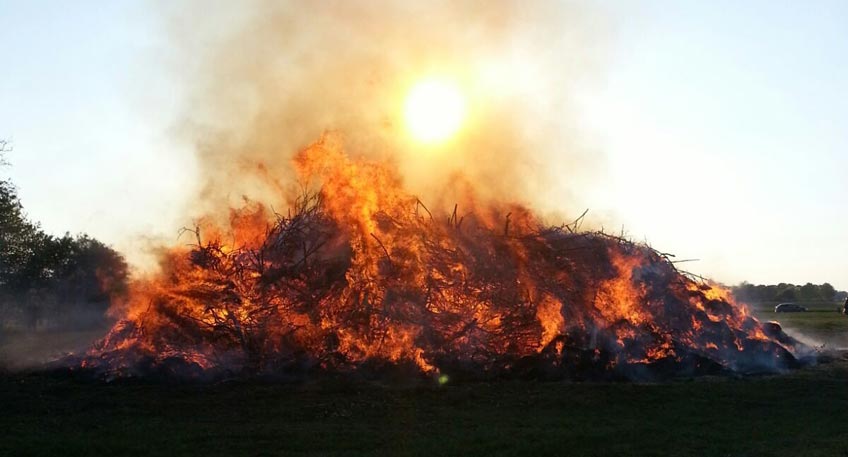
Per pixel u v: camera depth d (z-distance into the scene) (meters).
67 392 15.97
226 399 15.11
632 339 19.28
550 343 18.53
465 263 20.25
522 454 10.95
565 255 21.25
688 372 18.66
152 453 11.01
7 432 12.43
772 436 12.12
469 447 11.23
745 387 16.55
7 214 45.56
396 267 19.75
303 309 19.11
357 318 18.81
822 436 12.15
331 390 15.93
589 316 19.70
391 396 15.35
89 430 12.62
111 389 16.30
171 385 16.83
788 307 63.06
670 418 13.44
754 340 20.73
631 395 15.48
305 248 20.27
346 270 19.69
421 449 11.13
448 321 18.98
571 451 11.11
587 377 17.92
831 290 106.56
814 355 22.20
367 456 10.82
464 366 18.17
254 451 11.15
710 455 10.96
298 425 12.91
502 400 15.00
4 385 16.70
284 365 17.97
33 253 49.38
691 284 23.05
